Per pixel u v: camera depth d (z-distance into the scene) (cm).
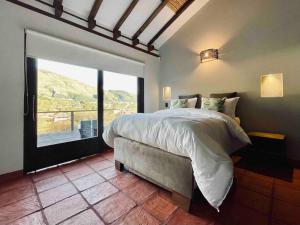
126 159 209
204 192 122
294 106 249
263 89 248
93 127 321
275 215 137
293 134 250
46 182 196
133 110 406
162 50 447
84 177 209
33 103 232
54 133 290
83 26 289
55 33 254
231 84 317
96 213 141
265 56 275
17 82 217
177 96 417
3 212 143
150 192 173
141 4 311
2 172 205
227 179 118
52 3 249
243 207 147
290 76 251
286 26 254
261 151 240
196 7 357
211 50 333
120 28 344
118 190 177
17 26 216
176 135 147
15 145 215
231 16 314
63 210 145
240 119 303
